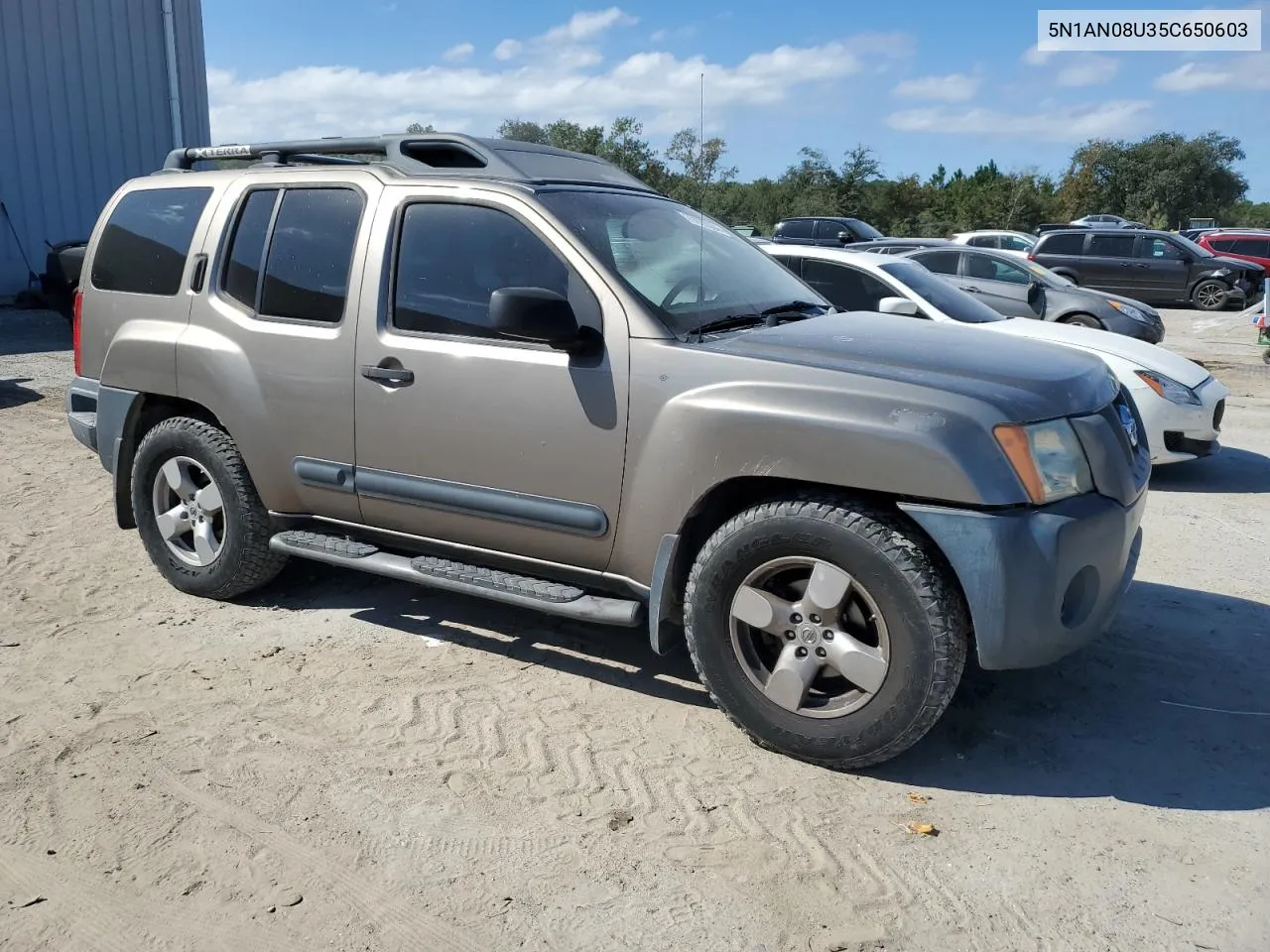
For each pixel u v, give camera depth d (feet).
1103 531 10.98
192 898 9.18
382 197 13.79
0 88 57.16
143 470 16.17
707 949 8.62
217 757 11.48
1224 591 17.20
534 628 15.20
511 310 11.36
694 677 13.70
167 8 63.87
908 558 10.50
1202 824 10.46
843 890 9.37
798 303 14.24
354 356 13.66
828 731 11.10
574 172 14.57
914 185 171.22
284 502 14.88
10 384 34.94
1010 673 13.79
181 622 15.28
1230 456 28.40
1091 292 39.45
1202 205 238.68
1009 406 10.63
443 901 9.18
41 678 13.35
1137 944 8.71
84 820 10.27
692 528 12.11
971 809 10.68
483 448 12.79
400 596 16.39
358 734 12.03
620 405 11.84
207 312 15.20
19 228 58.75
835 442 10.73
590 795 10.82
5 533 19.39
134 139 63.46
